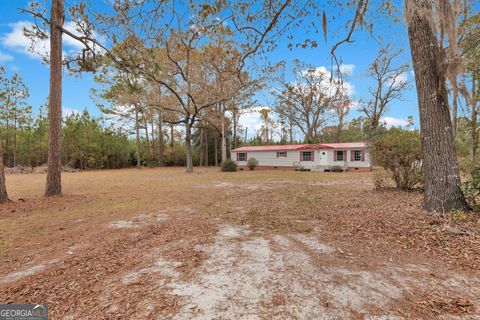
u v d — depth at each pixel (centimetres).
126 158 2970
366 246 317
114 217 519
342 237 356
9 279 253
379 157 771
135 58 751
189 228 428
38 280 250
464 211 396
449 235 323
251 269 265
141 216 525
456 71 365
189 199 729
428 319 177
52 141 772
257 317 185
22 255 318
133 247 340
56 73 764
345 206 564
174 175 1708
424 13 370
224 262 285
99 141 2727
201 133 3056
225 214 532
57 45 757
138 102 1759
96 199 740
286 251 314
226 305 201
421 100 439
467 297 201
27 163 2648
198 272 260
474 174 452
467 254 273
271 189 926
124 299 212
